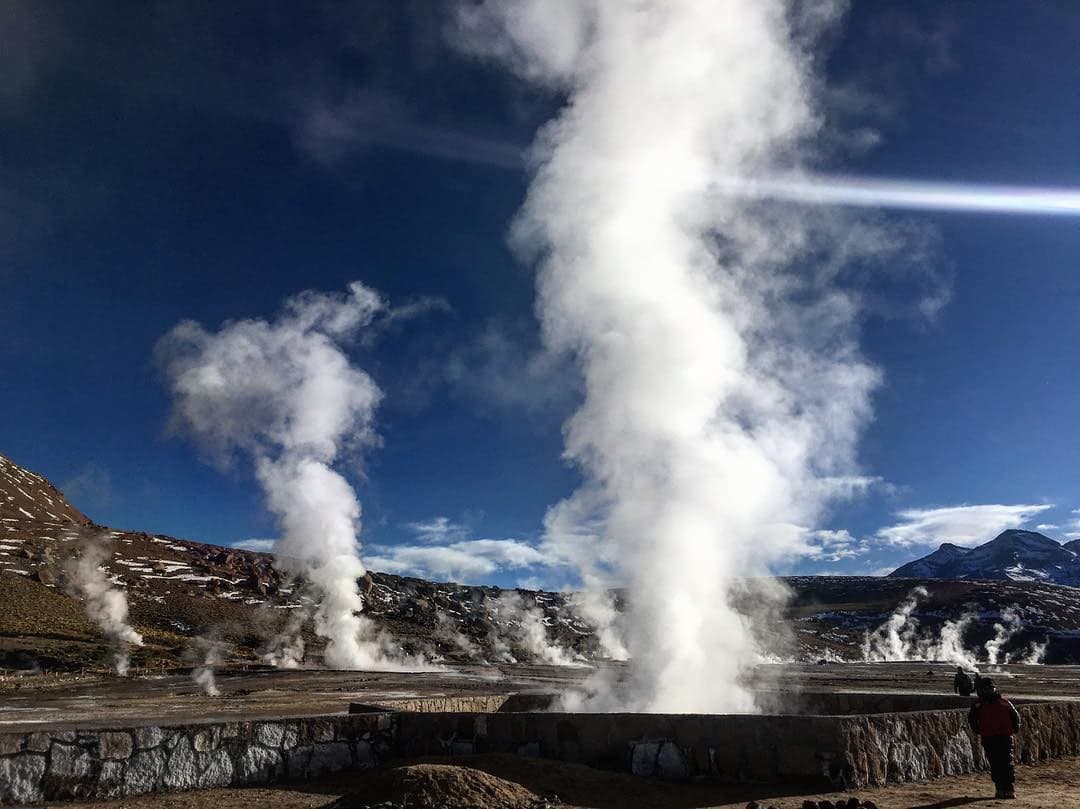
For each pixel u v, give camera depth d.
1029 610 109.94
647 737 9.29
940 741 9.41
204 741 8.95
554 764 9.06
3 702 22.23
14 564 70.00
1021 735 10.34
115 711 17.22
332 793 8.44
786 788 8.43
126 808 7.75
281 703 19.16
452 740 10.03
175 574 85.62
